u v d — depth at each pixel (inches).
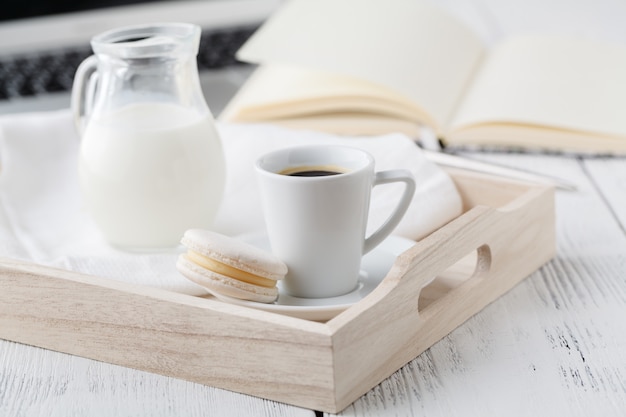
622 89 42.9
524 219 31.0
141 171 31.6
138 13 60.9
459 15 62.5
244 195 34.4
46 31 59.8
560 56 45.2
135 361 28.3
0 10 59.2
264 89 44.1
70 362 28.8
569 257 32.5
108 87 32.4
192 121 32.3
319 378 26.4
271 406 26.9
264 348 26.8
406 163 34.3
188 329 27.5
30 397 27.5
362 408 26.7
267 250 31.0
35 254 32.1
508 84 43.2
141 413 26.9
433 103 42.0
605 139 40.5
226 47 58.7
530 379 27.3
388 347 27.4
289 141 36.2
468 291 29.4
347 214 28.8
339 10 45.4
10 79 54.2
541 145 40.9
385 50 43.6
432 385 27.3
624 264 31.9
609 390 26.9
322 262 29.1
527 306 30.1
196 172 32.1
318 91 42.4
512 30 58.6
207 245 28.4
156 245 32.4
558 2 64.0
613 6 62.0
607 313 29.6
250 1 63.1
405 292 27.6
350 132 42.1
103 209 32.1
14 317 29.5
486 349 28.4
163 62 32.2
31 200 35.6
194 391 27.5
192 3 62.0
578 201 36.4
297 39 43.8
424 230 32.4
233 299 28.5
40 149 37.0
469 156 40.8
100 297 28.3
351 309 26.8
